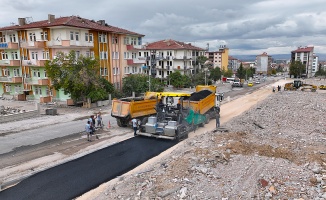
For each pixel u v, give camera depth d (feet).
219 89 209.36
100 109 102.42
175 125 59.00
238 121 72.49
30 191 35.42
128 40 150.92
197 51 261.03
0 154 49.80
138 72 162.20
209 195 28.76
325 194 28.32
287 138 53.72
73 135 63.77
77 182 38.04
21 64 130.52
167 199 28.66
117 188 32.68
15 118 81.05
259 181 31.73
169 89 196.34
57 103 113.09
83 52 118.83
